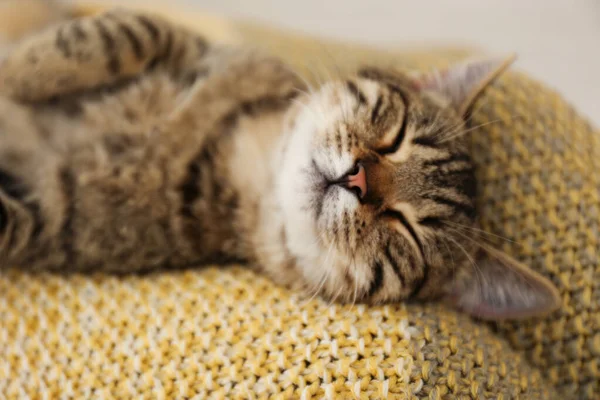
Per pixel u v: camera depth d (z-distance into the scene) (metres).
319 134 0.41
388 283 0.40
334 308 0.39
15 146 0.41
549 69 0.59
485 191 0.43
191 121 0.42
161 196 0.41
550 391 0.41
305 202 0.41
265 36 0.52
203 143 0.42
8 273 0.41
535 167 0.43
